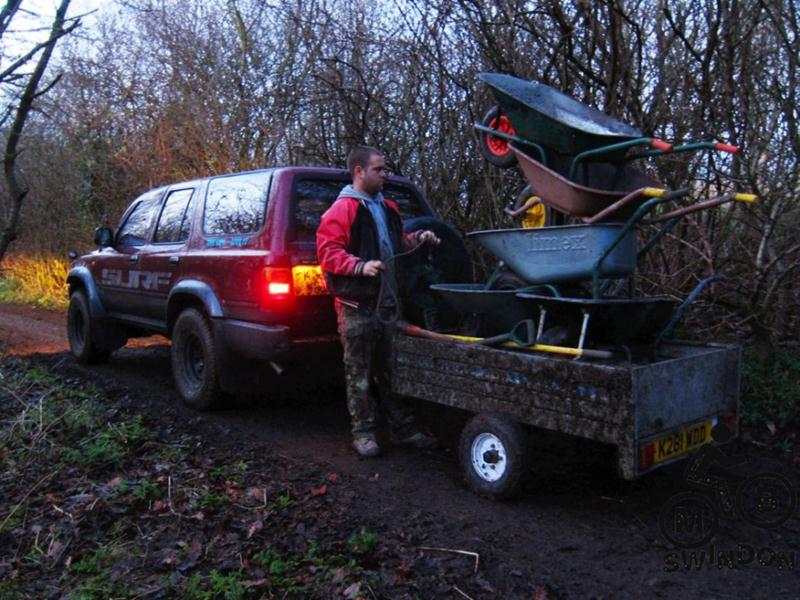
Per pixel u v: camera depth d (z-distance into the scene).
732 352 4.07
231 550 3.48
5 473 4.35
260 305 5.16
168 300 6.17
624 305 3.99
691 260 5.94
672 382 3.66
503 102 4.41
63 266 14.72
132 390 6.67
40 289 14.99
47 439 4.82
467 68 7.04
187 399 6.01
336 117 8.59
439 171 7.59
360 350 4.78
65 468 4.44
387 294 4.74
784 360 5.58
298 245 5.21
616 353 4.30
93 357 7.85
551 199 4.23
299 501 4.09
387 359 4.84
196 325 5.83
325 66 8.78
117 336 7.72
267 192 5.36
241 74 11.24
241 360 5.68
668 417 3.65
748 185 5.43
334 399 6.39
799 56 5.27
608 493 4.25
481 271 7.62
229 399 5.89
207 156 11.24
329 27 8.67
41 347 9.20
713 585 3.23
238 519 3.83
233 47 11.53
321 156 8.90
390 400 5.07
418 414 5.73
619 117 6.02
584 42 6.12
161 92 12.24
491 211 7.35
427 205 6.16
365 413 4.89
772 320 5.77
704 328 5.98
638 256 4.33
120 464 4.54
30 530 3.71
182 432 5.38
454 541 3.62
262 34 11.08
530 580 3.25
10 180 5.36
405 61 7.59
